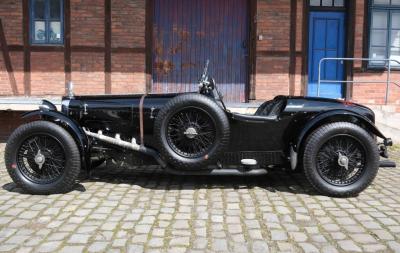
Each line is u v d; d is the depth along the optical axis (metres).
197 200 4.81
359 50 9.67
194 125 5.00
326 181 4.99
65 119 5.09
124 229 3.90
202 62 9.80
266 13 9.48
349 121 5.21
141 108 5.28
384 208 4.59
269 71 9.57
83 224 4.02
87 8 9.39
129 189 5.25
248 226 4.01
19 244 3.56
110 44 9.47
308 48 9.73
